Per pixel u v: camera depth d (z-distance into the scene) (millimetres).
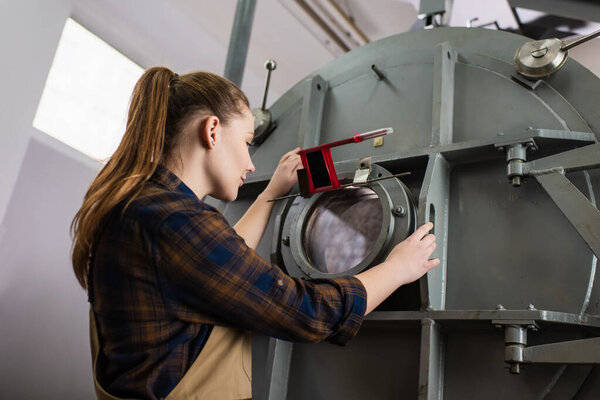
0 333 2184
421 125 1365
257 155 1653
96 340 877
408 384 1148
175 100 956
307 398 1264
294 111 1633
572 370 1021
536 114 1238
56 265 2424
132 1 2818
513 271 1140
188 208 828
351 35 3422
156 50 2994
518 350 997
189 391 813
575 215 1062
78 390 2438
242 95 1021
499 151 1192
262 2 3232
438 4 1749
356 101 1520
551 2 1973
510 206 1186
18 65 2273
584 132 1164
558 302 1077
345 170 1361
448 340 1149
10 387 2193
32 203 2369
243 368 897
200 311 828
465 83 1362
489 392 1078
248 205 1577
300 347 1316
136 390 785
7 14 2244
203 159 943
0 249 2227
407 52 1479
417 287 1184
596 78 1199
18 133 2260
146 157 880
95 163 2674
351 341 1255
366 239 1271
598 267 1064
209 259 798
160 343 802
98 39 2787
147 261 799
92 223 838
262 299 814
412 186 1306
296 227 1335
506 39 1350
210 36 3135
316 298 854
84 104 2719
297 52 3521
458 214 1238
